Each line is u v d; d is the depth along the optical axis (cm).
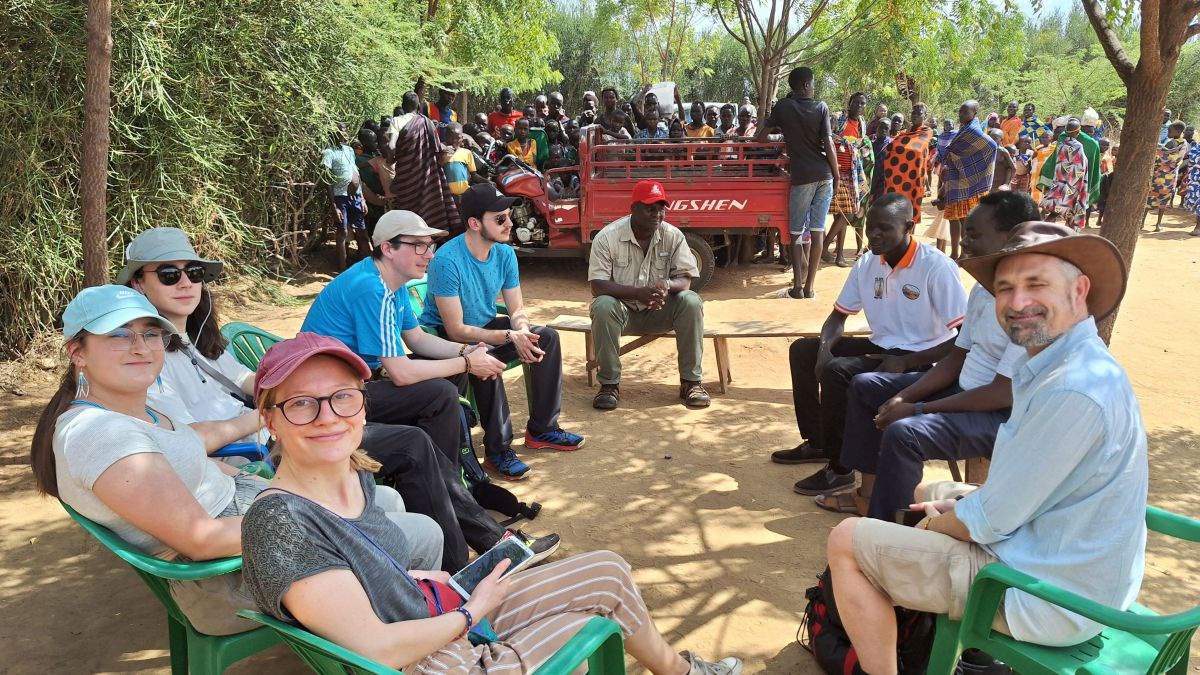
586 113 1288
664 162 842
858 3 1362
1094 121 1216
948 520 240
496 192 460
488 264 479
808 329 567
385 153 952
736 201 843
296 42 762
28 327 613
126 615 328
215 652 242
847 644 286
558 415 496
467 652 212
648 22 2712
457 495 364
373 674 179
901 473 338
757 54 1260
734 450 494
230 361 362
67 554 373
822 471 439
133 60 620
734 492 440
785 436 514
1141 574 226
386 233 391
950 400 345
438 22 1366
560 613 235
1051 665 222
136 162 662
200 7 689
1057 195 1217
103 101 398
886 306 438
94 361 247
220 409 336
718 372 602
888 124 1155
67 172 609
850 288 452
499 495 411
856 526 251
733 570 364
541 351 452
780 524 405
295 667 297
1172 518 246
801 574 360
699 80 3334
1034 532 228
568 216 879
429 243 396
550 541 371
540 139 1155
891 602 250
